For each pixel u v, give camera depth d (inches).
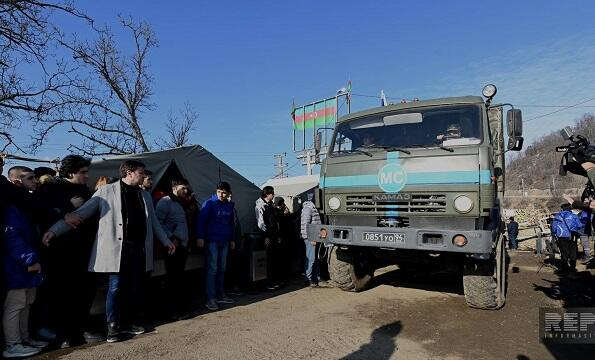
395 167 219.6
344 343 181.0
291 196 436.1
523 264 442.9
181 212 226.1
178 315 217.5
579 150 158.2
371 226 223.3
